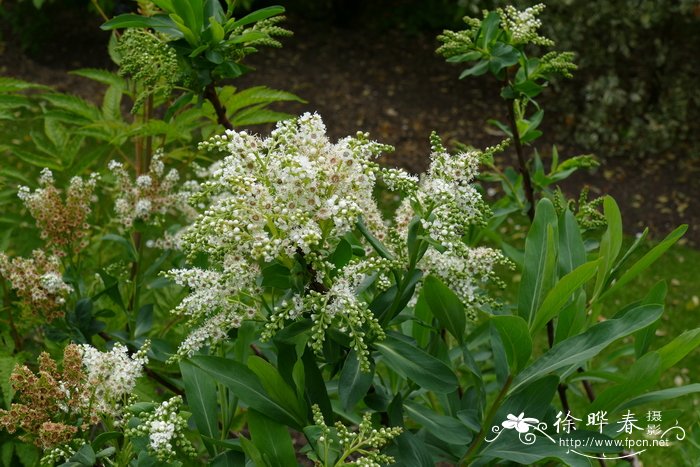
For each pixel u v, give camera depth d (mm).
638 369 829
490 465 863
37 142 1264
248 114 1171
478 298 889
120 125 1202
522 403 828
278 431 804
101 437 832
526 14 1098
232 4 1021
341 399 793
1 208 1485
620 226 924
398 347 815
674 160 3482
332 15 4719
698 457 1001
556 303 826
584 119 3543
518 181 1211
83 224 1068
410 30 4566
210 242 805
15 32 4078
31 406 848
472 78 4133
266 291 914
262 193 782
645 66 3420
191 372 865
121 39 1056
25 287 1018
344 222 783
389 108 3859
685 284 2660
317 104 3863
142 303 1280
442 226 810
